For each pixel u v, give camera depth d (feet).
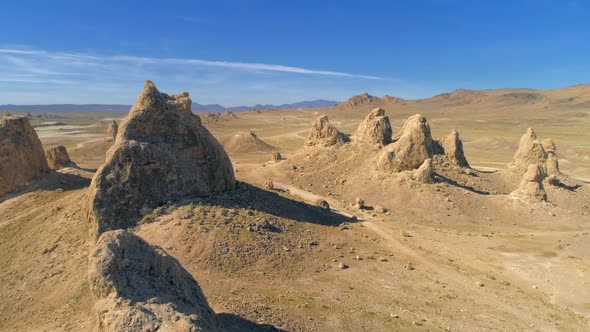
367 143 244.83
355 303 91.61
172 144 136.26
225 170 146.41
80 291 90.48
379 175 211.61
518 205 179.73
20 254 118.32
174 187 127.75
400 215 176.04
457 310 91.04
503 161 348.38
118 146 120.06
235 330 70.28
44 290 97.76
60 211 136.67
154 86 141.69
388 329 80.48
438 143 243.81
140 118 133.18
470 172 223.10
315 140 270.67
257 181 233.55
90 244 110.42
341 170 232.53
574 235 153.79
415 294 98.58
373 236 143.95
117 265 56.95
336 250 124.36
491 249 135.54
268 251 113.29
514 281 109.40
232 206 132.16
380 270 112.68
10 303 96.17
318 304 89.45
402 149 213.25
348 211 180.14
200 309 60.90
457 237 148.66
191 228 114.11
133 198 117.29
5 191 161.68
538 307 94.02
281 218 137.18
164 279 61.05
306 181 229.25
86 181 178.40
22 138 167.73
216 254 106.52
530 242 144.36
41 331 79.61
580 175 282.36
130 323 49.62
